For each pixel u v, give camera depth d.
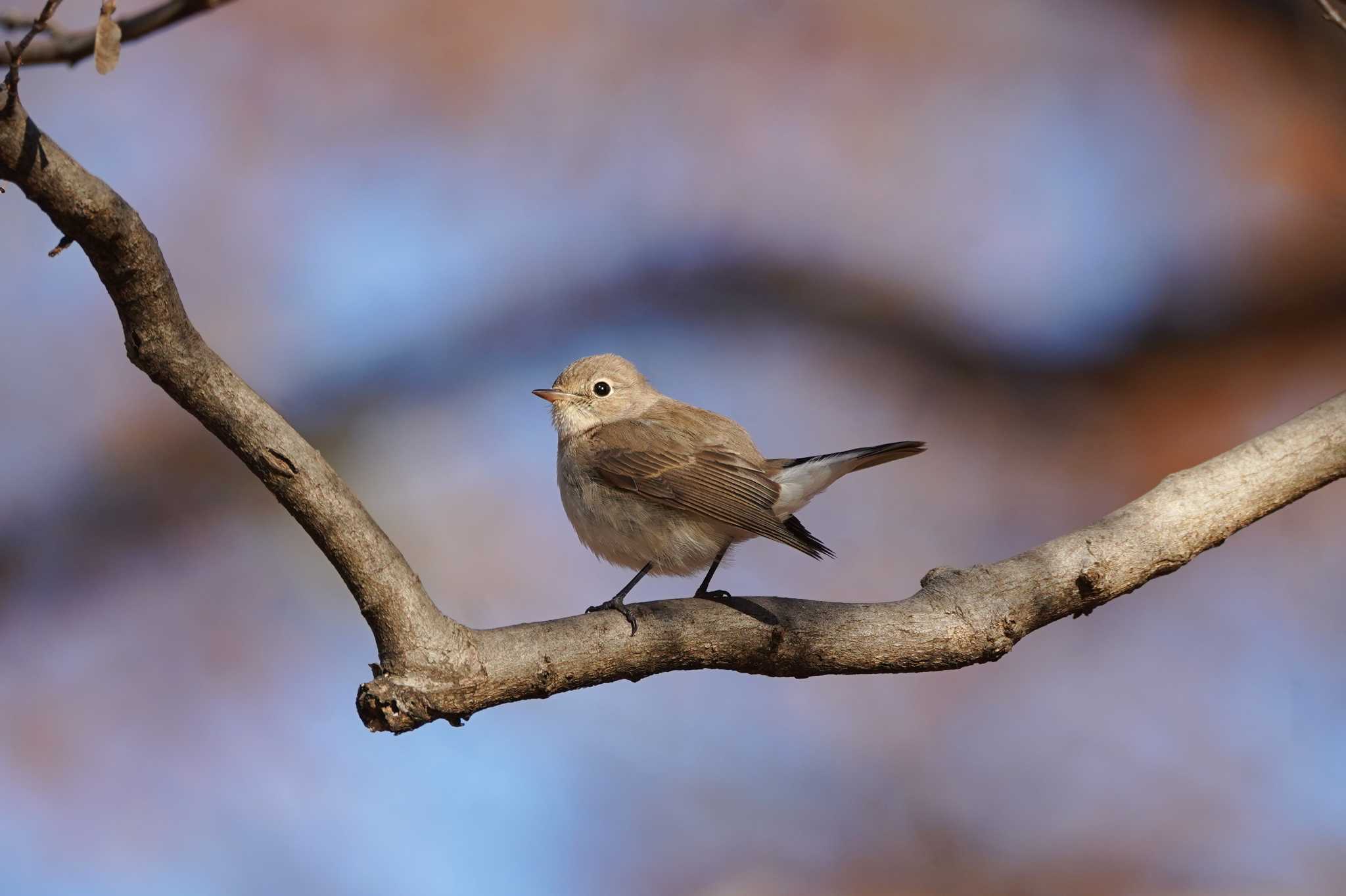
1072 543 6.93
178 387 5.45
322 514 5.68
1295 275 13.81
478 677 6.06
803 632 6.73
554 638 6.36
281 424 5.58
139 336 5.34
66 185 4.79
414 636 5.92
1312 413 7.25
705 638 6.64
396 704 5.91
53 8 4.63
